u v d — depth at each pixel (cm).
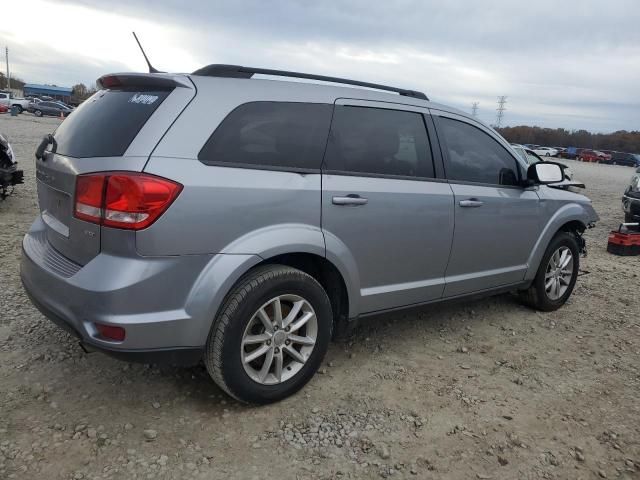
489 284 429
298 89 310
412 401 319
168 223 250
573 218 488
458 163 393
